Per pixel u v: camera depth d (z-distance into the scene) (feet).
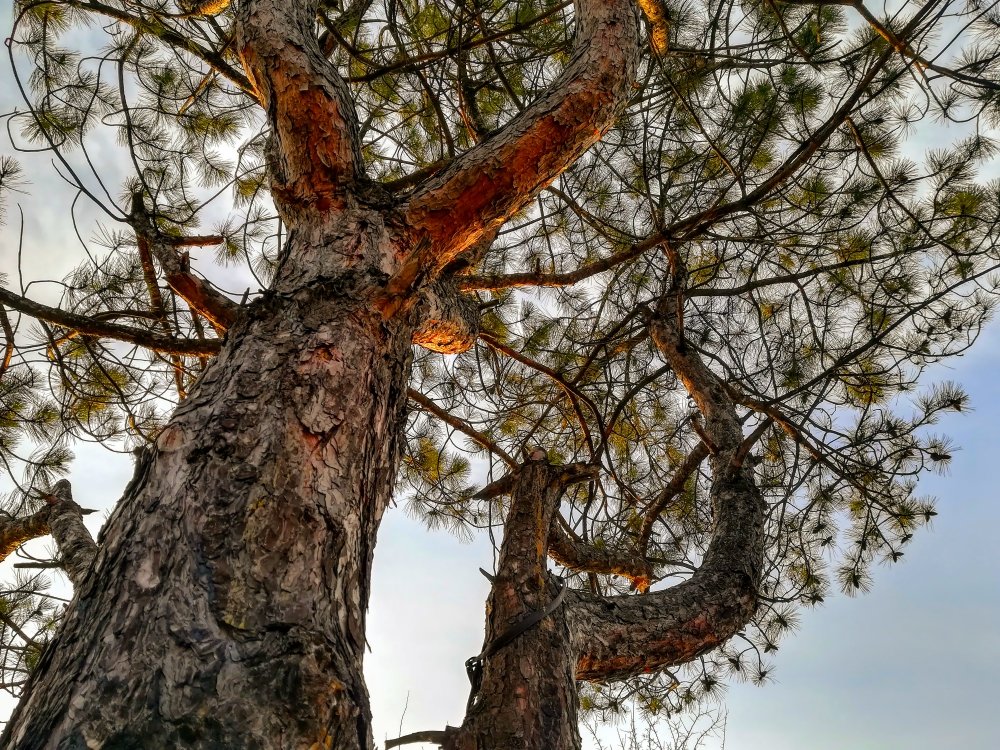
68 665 4.20
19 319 13.15
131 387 15.12
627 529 15.92
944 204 14.52
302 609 4.70
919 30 10.98
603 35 8.50
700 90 14.82
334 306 6.65
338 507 5.40
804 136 14.53
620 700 17.35
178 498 4.98
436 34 14.39
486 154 7.79
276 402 5.69
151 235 8.36
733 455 10.68
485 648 7.00
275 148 8.31
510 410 17.11
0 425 14.98
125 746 3.78
